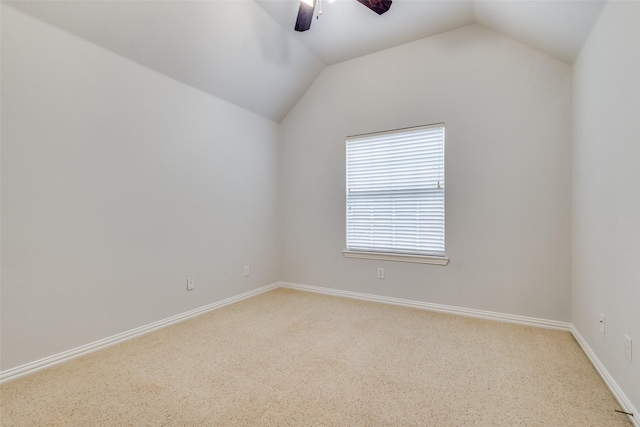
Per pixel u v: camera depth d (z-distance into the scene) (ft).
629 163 4.83
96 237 7.21
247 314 9.78
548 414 4.86
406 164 10.64
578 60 7.60
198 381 5.83
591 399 5.24
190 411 4.95
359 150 11.56
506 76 9.05
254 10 8.70
